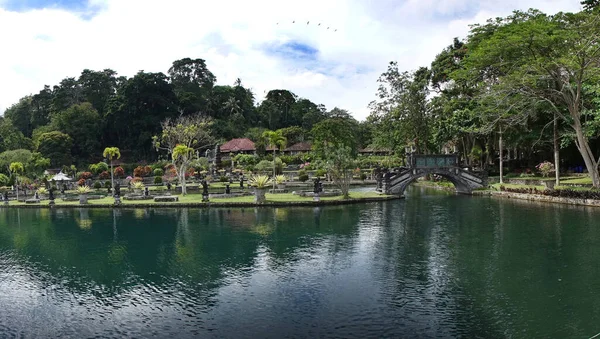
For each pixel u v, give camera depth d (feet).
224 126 374.02
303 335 39.50
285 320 42.91
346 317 43.29
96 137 350.02
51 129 341.41
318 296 49.24
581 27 98.48
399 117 199.11
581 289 49.73
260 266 61.77
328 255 66.80
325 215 106.11
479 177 152.76
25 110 402.72
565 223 86.63
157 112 348.38
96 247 78.38
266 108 435.94
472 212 106.42
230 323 42.60
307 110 460.55
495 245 70.69
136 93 337.93
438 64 193.77
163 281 56.65
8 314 47.14
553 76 107.96
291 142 363.35
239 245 75.05
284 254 67.92
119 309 47.55
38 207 147.64
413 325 41.24
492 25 130.00
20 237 90.99
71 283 57.31
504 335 39.01
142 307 47.70
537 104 121.08
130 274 60.29
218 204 127.34
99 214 123.24
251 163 272.72
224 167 275.39
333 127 251.80
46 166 273.95
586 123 121.49
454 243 72.90
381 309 45.16
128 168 315.37
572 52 100.73
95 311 47.09
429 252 67.36
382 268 59.41
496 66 119.14
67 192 197.88
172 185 201.57
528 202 122.42
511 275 55.26
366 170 255.91
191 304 48.03
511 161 205.87
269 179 204.64
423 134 196.95
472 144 191.83
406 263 61.62
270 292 50.98
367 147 315.58
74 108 345.51
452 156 149.79
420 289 50.93
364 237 79.05
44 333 42.06
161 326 42.52
